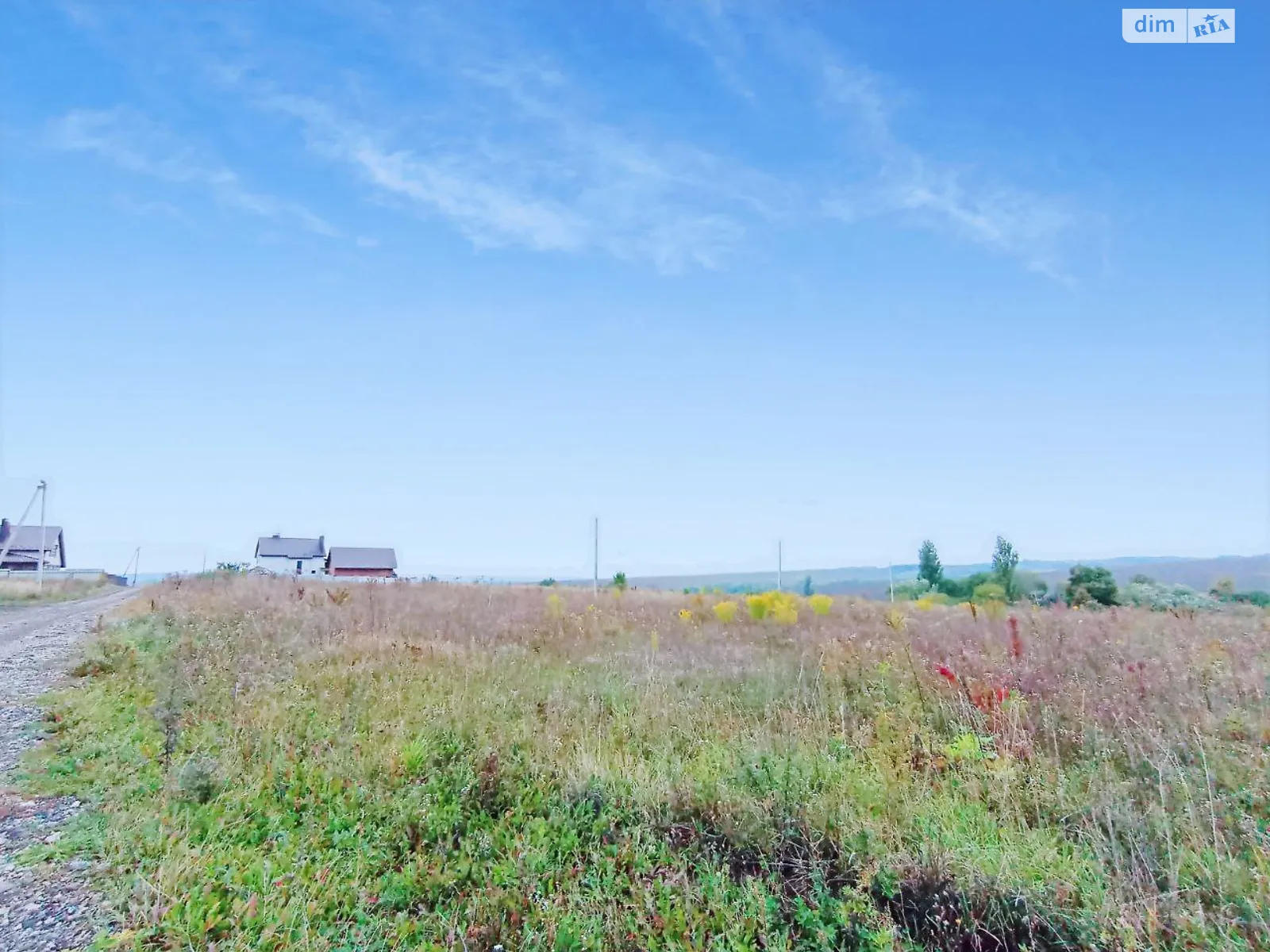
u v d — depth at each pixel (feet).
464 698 29.91
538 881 16.75
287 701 29.32
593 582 114.83
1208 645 35.24
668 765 22.81
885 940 13.91
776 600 62.39
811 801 19.07
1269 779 18.57
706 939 14.75
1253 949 12.93
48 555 219.00
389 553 234.99
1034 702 25.27
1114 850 15.87
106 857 16.69
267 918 14.57
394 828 19.25
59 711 28.99
